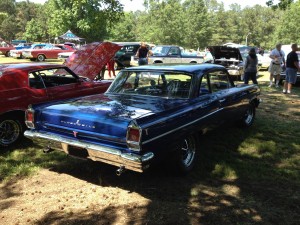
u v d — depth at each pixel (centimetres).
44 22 8731
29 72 627
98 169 502
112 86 561
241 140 647
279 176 490
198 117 489
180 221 367
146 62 1532
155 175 484
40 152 570
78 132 425
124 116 409
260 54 2198
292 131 722
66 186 449
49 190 438
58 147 450
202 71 540
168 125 423
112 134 397
